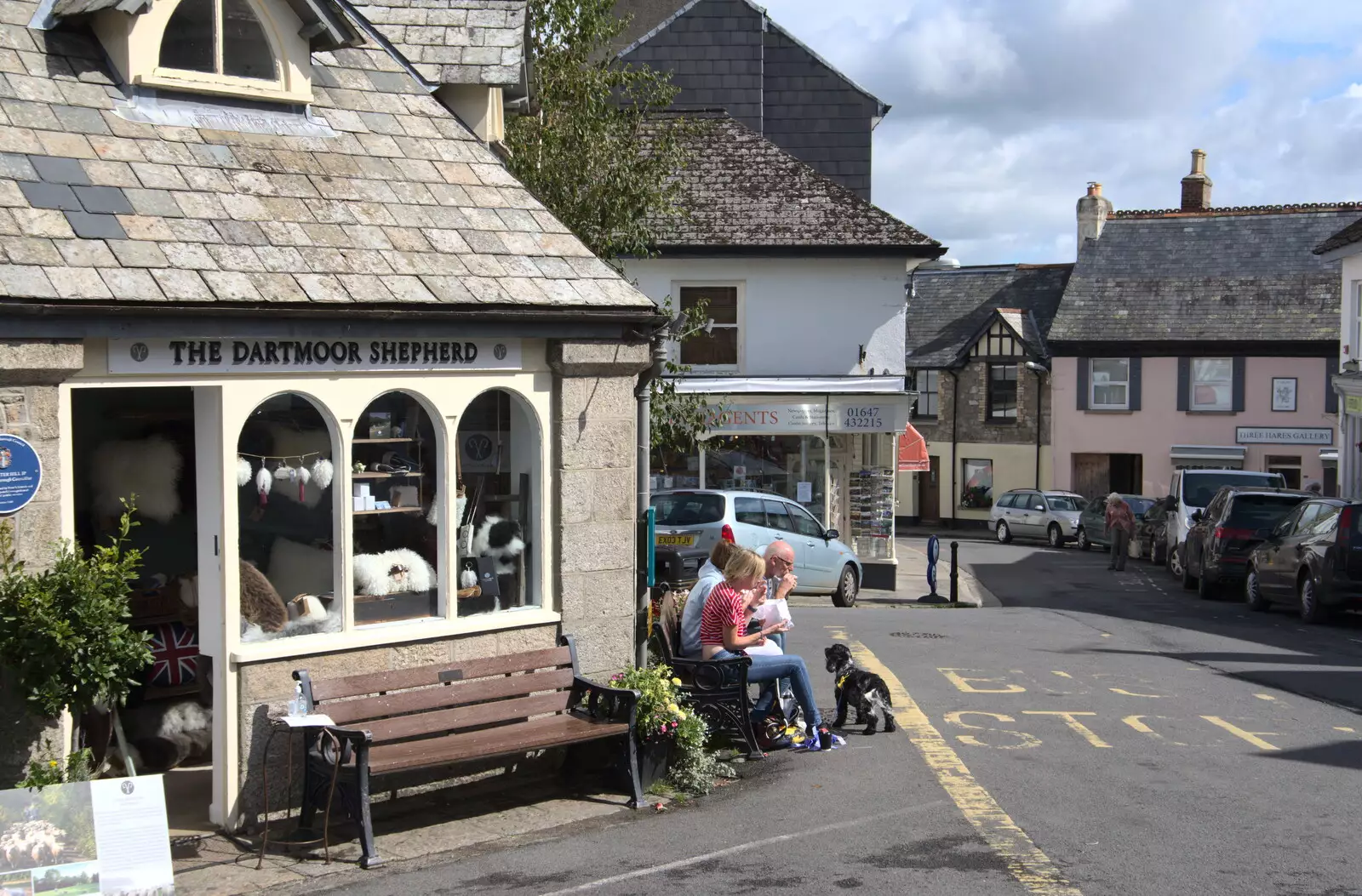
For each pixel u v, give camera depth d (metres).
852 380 24.59
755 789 8.48
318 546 7.96
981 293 51.88
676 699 8.67
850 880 6.62
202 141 8.27
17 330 6.61
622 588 9.09
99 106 8.04
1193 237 46.31
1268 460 43.50
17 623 6.23
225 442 7.41
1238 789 8.49
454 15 10.92
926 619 18.33
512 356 8.55
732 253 24.41
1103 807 8.02
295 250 7.83
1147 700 11.71
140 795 6.06
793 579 10.33
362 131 9.13
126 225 7.36
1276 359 43.25
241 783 7.48
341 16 8.92
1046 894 6.39
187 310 7.04
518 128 15.09
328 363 7.76
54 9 8.23
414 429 8.35
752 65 29.62
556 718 8.30
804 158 29.75
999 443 48.12
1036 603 22.97
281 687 7.61
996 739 9.94
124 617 7.03
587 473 8.90
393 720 7.60
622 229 15.96
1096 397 45.69
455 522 8.42
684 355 25.14
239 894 6.52
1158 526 32.25
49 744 6.78
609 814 7.92
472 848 7.26
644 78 16.62
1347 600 18.14
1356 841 7.32
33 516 6.77
